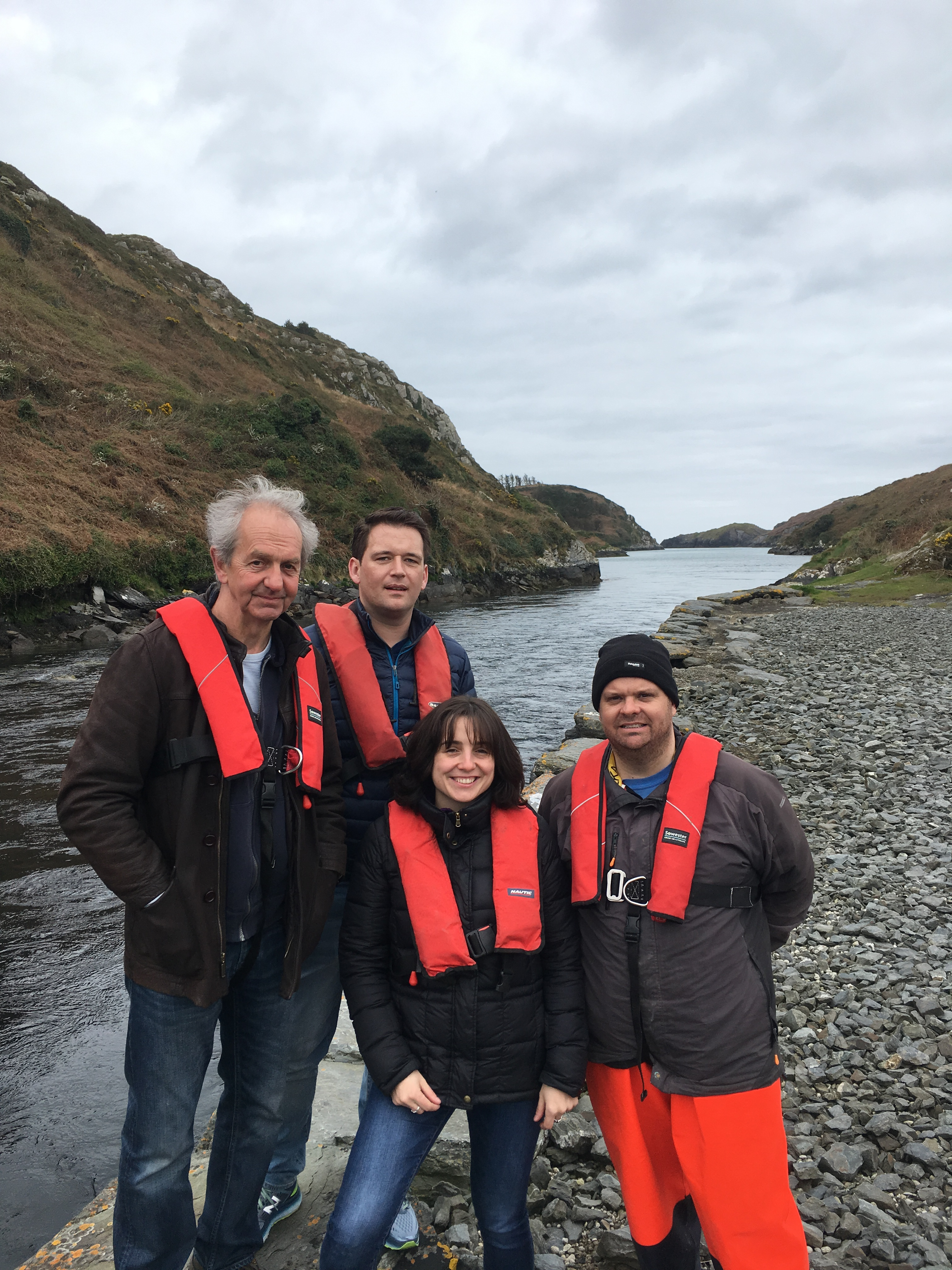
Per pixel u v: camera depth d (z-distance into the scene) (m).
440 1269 2.14
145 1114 1.79
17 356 30.38
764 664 12.80
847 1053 3.04
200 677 1.77
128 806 1.74
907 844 5.13
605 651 1.95
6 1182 2.92
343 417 53.94
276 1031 2.00
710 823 1.82
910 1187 2.38
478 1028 1.79
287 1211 2.30
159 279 56.06
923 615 19.30
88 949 4.76
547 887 1.89
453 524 43.19
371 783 2.23
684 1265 1.89
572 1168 2.50
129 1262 1.81
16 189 48.34
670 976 1.77
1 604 17.75
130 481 25.88
